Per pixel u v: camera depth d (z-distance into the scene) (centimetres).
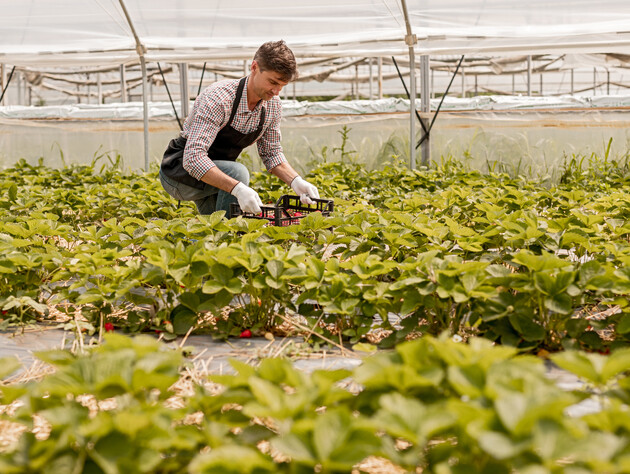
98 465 182
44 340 372
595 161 1055
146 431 189
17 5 876
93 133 1212
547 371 314
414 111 961
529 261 327
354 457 167
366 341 365
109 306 380
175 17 909
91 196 710
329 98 2377
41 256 403
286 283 378
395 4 851
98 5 883
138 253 484
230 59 998
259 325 376
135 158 1212
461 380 194
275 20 905
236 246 364
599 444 164
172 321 376
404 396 207
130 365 210
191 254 362
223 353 346
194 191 533
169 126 1194
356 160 1145
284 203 545
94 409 271
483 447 159
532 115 1091
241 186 489
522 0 825
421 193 742
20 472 181
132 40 977
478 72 2072
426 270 338
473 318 337
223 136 526
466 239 423
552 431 164
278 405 190
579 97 1083
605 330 374
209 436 195
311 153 1157
